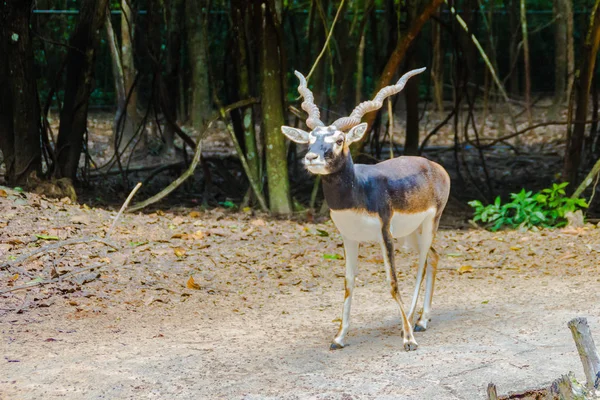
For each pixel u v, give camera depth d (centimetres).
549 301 693
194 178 1488
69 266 790
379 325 649
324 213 1213
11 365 546
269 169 1206
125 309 694
